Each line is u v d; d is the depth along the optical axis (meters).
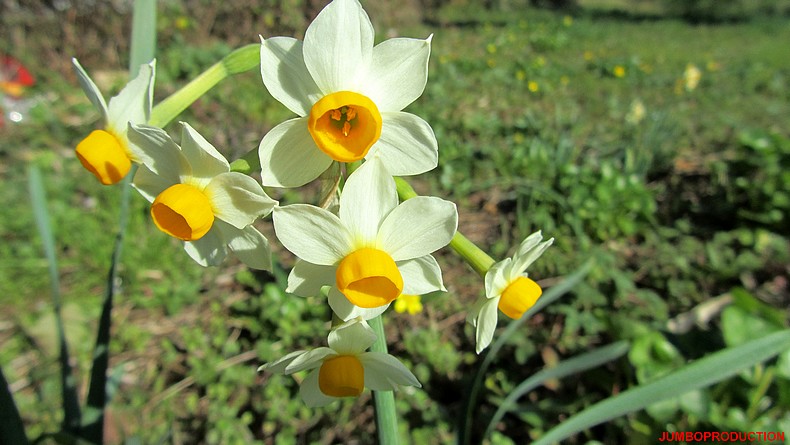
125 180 0.12
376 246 0.08
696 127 0.45
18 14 0.54
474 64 0.66
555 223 0.30
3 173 0.33
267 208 0.08
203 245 0.09
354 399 0.20
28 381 0.20
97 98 0.09
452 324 0.24
